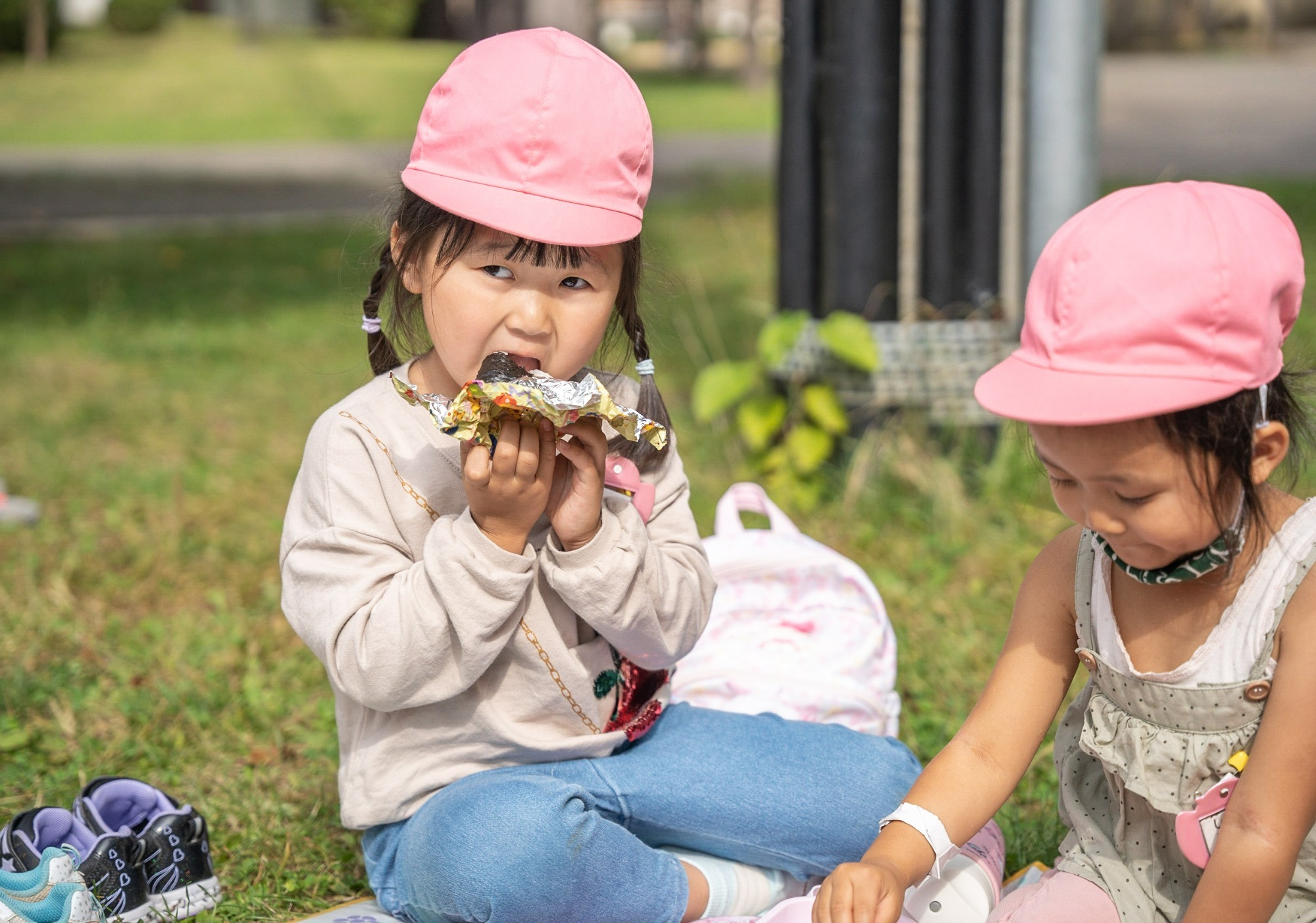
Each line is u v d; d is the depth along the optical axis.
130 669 3.42
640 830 2.25
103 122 21.39
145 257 10.45
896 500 4.43
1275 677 1.77
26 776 2.86
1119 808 1.97
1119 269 1.66
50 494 4.85
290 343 7.53
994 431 4.59
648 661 2.20
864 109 4.34
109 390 6.47
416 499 2.13
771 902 2.28
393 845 2.20
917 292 4.47
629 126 2.02
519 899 2.02
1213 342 1.63
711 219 11.65
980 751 2.03
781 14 4.53
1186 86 23.05
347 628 2.04
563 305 2.01
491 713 2.13
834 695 2.61
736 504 3.02
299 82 25.66
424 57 30.09
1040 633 2.04
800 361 4.57
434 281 2.02
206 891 2.35
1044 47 4.31
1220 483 1.68
